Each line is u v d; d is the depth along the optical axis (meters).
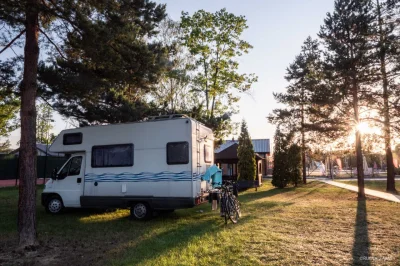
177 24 19.45
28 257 6.13
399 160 37.00
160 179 9.70
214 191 9.88
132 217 9.98
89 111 11.91
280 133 24.86
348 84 15.98
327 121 16.80
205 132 10.78
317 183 27.77
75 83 8.75
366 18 15.38
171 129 9.78
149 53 8.12
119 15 7.48
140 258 5.88
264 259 5.62
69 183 10.96
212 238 7.25
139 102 13.41
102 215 10.98
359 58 15.49
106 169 10.42
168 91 18.31
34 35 7.35
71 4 6.91
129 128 10.34
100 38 7.23
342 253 5.93
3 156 25.09
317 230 7.94
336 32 16.08
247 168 23.28
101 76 8.81
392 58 15.36
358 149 16.19
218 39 20.19
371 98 15.96
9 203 14.10
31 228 6.79
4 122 22.92
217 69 20.55
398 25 15.86
